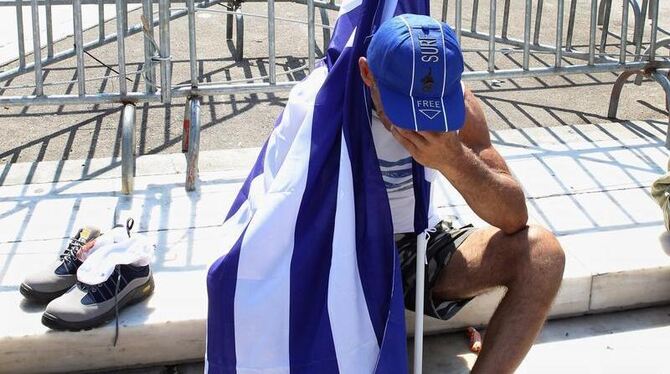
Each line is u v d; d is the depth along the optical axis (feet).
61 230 11.63
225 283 8.37
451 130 7.58
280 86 13.71
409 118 7.53
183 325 9.92
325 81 8.38
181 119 15.94
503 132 15.26
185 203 12.44
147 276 10.07
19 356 9.70
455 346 10.62
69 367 9.88
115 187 12.90
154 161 13.89
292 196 8.23
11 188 12.84
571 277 10.86
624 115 16.47
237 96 17.10
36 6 12.84
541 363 10.33
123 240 10.00
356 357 8.28
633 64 15.28
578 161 14.01
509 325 8.52
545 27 21.85
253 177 9.24
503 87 17.92
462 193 8.42
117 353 9.91
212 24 21.26
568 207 12.50
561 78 18.44
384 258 8.39
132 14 21.47
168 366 10.14
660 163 13.96
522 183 13.19
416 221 8.71
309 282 8.26
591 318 11.19
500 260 8.84
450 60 7.52
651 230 11.90
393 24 7.70
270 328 8.25
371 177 8.28
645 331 10.94
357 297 8.29
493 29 14.56
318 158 8.25
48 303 10.06
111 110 16.28
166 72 13.10
